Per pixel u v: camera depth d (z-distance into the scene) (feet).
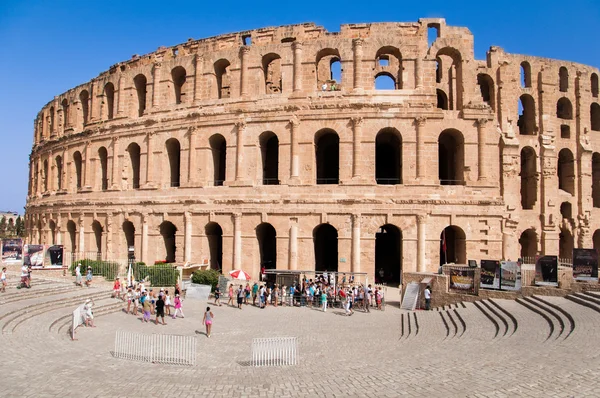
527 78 228.43
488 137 181.27
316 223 182.39
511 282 129.70
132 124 217.97
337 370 71.41
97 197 226.58
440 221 177.17
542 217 218.59
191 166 200.75
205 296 163.43
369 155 182.60
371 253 177.88
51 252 194.29
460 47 185.98
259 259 192.13
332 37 191.72
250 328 118.62
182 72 217.36
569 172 233.35
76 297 140.56
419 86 183.62
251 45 198.39
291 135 187.73
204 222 196.34
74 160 253.85
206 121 199.72
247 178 192.54
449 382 58.39
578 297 113.19
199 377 70.13
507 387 54.29
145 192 209.97
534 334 87.66
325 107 185.47
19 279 166.09
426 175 180.24
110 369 75.61
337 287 156.66
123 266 181.78
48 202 261.65
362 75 187.01
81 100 258.57
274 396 57.88
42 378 68.18
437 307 144.25
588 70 237.25
